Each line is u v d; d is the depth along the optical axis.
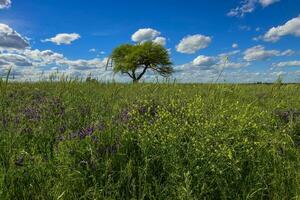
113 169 4.44
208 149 4.64
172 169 4.45
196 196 4.07
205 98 7.50
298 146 5.58
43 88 9.87
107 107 6.78
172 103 6.18
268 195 4.36
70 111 6.46
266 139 5.38
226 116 5.80
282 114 7.17
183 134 5.07
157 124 5.18
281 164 4.86
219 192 4.33
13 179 3.92
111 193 3.99
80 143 4.75
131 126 5.43
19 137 4.96
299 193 4.27
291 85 10.76
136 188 4.21
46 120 5.94
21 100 7.69
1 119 5.69
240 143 4.94
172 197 4.07
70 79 9.84
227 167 4.52
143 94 8.25
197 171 4.43
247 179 4.57
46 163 4.21
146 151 4.69
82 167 4.29
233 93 9.46
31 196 3.86
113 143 4.84
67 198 3.80
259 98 9.70
